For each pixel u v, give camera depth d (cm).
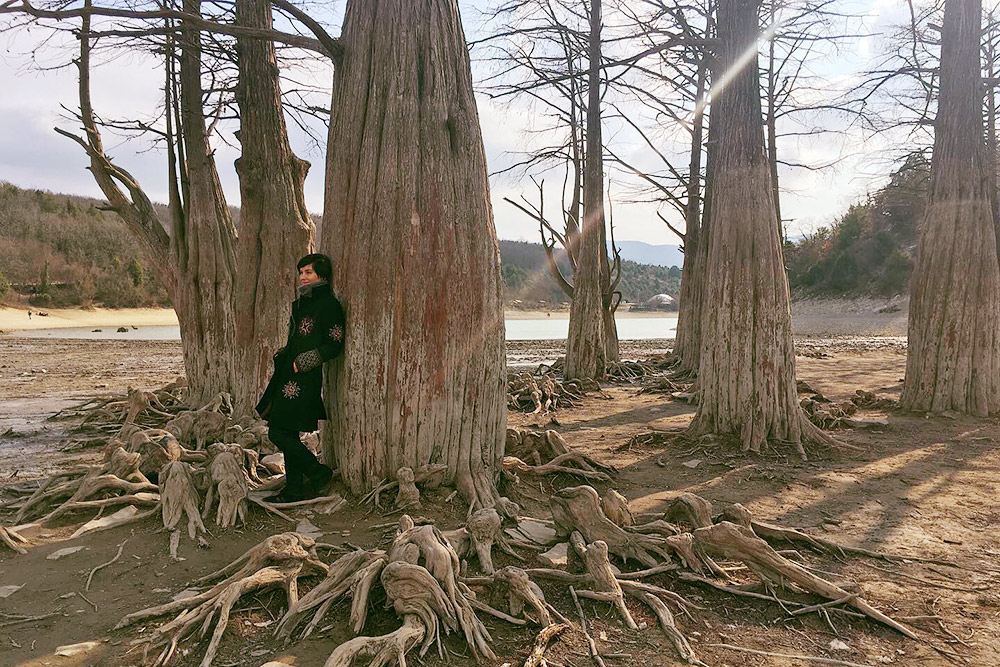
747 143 808
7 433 868
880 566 434
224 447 548
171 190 978
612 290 1717
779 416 792
